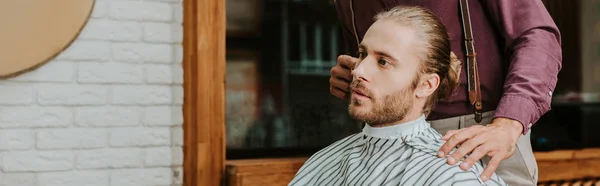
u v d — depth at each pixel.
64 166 2.21
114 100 2.28
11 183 2.15
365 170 1.16
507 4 1.45
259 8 2.68
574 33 3.17
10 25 2.08
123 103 2.29
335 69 1.46
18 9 2.09
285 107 2.72
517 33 1.44
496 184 1.13
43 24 2.12
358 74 1.14
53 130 2.20
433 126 1.54
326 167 1.27
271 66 2.71
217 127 2.36
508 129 1.29
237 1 2.64
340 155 1.26
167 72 2.35
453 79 1.20
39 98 2.18
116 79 2.28
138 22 2.31
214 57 2.34
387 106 1.14
